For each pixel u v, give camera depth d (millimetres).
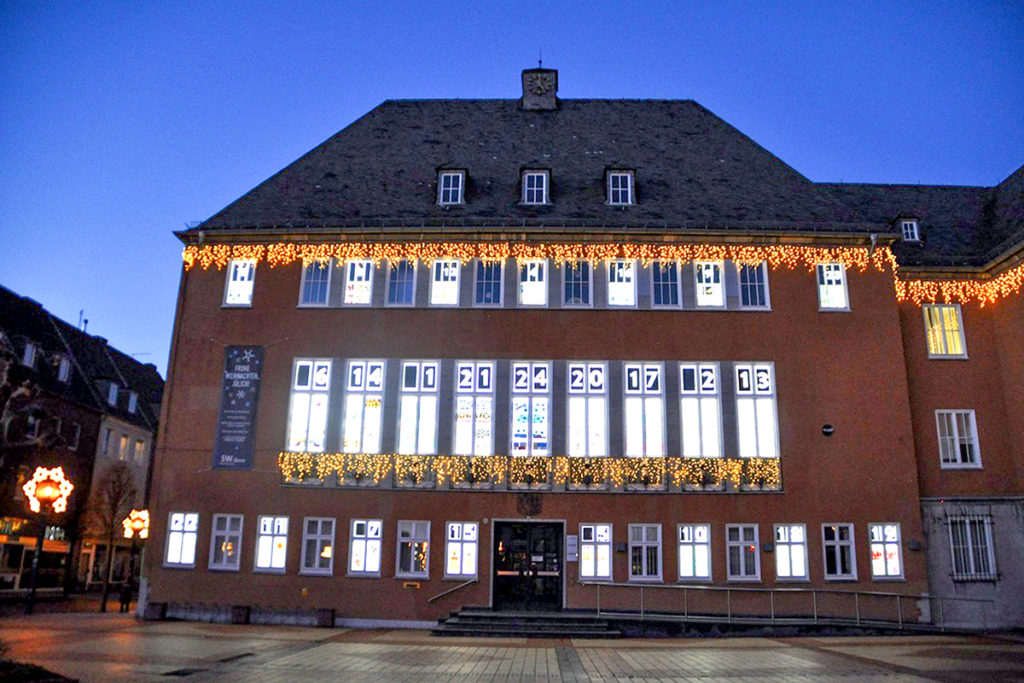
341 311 22531
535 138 26906
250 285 23000
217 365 22344
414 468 21203
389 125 27469
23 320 38219
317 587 20703
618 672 13125
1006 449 22453
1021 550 21672
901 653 15688
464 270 22625
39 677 10961
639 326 22156
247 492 21406
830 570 20641
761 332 22172
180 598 20875
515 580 20750
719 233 22547
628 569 20531
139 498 44812
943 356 23141
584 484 21031
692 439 21484
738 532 20828
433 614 20391
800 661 14469
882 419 21641
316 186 24781
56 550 36562
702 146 26672
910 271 23688
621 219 23047
